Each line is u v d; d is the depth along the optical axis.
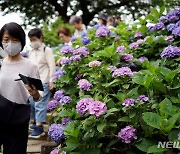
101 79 3.50
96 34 4.66
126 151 2.82
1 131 3.14
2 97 3.12
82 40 4.77
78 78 4.10
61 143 3.04
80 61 4.17
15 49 3.16
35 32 5.13
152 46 4.21
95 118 2.67
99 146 2.79
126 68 3.11
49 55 5.18
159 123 2.52
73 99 3.66
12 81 3.19
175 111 2.71
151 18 4.86
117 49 3.97
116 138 2.88
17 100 3.20
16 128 3.15
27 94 3.24
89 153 2.76
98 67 3.64
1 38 3.20
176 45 4.18
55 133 2.96
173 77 3.05
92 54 4.30
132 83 3.19
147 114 2.57
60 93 3.81
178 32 4.04
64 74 4.28
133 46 4.19
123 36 4.92
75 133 2.75
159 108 2.77
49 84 5.17
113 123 2.80
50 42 11.52
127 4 22.06
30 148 4.91
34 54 5.23
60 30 6.38
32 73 3.27
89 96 3.24
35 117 5.39
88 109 2.67
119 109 2.75
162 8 4.83
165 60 3.54
